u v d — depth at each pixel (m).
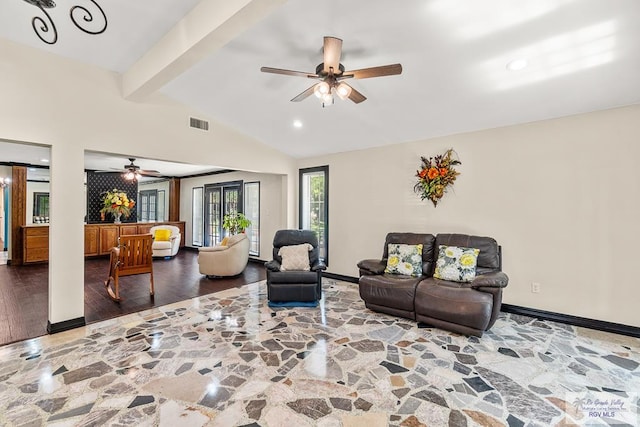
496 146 3.82
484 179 3.91
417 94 3.28
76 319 3.19
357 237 5.20
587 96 2.97
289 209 5.98
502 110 3.42
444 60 2.67
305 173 5.98
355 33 2.43
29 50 2.90
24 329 3.12
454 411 1.94
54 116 3.04
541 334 3.07
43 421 1.83
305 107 3.94
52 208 3.03
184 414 1.90
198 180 8.77
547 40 2.32
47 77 3.00
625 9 1.97
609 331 3.13
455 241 3.76
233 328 3.22
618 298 3.11
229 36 2.30
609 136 3.14
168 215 9.51
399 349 2.75
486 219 3.90
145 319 3.46
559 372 2.37
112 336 3.00
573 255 3.34
